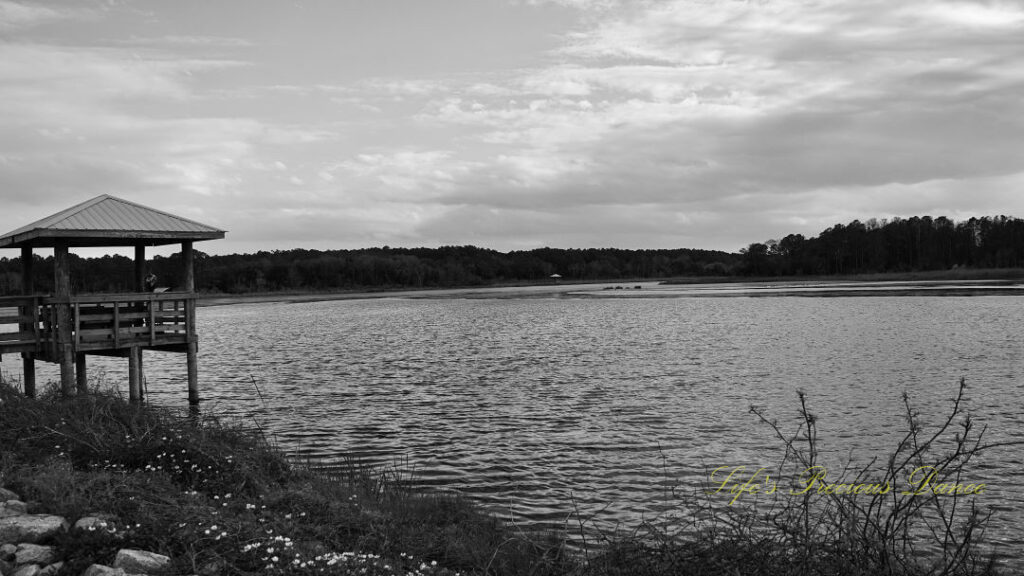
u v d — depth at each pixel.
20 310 19.41
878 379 26.25
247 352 40.22
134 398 19.00
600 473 14.59
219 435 12.00
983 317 51.91
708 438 17.55
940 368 28.53
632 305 86.62
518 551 8.71
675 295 110.06
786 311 65.94
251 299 139.62
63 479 8.49
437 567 8.01
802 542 6.68
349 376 29.86
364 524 8.88
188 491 8.95
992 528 10.61
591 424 19.48
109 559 6.65
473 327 57.78
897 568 6.55
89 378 27.48
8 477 8.57
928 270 181.88
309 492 9.86
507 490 13.48
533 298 120.12
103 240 19.91
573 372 30.23
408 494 11.53
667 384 26.33
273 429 19.16
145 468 9.80
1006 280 121.31
